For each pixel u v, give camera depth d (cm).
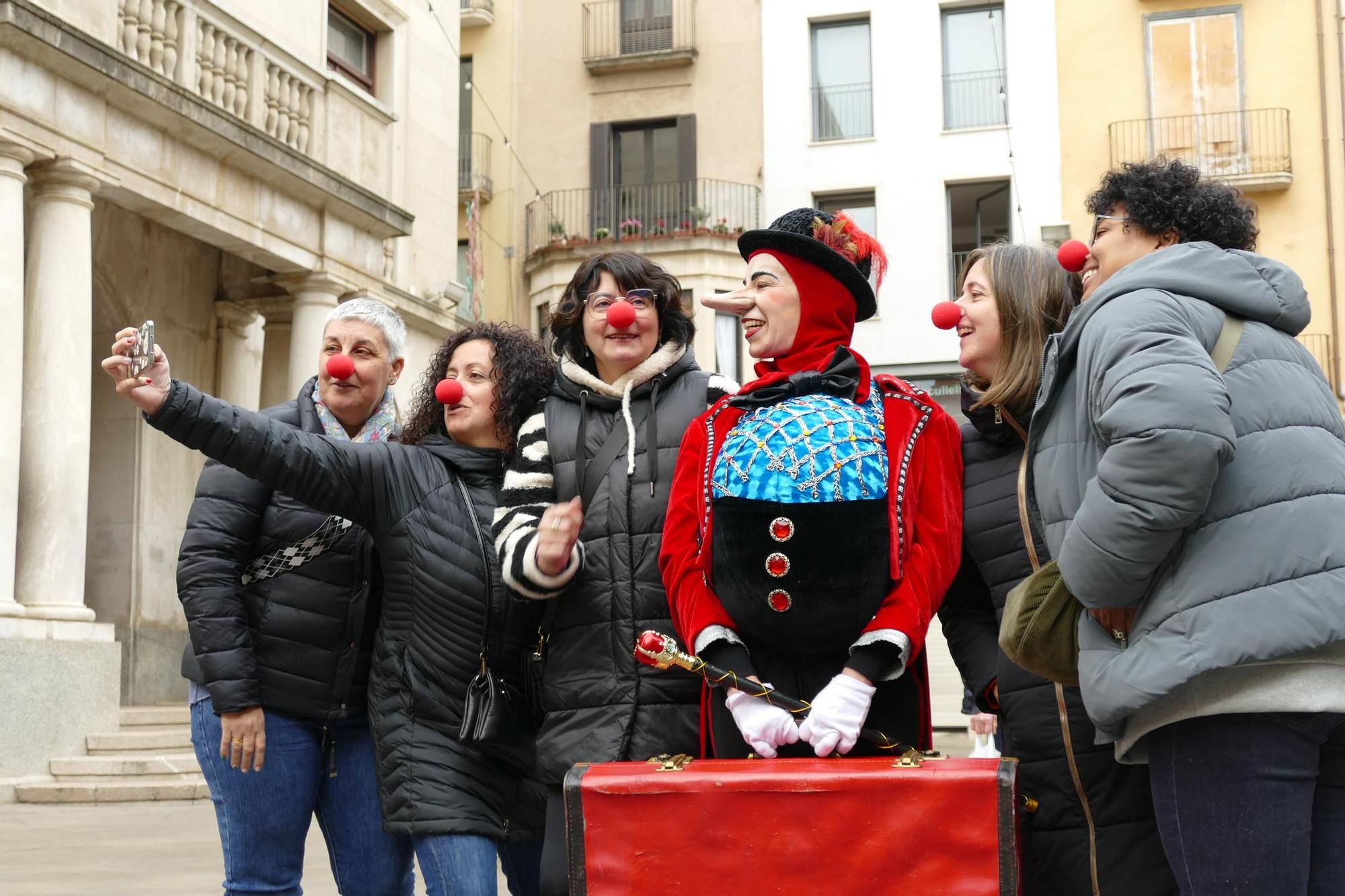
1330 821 251
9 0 1075
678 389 340
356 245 1531
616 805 260
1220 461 229
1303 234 2261
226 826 365
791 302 308
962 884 243
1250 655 231
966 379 322
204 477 368
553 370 363
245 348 1573
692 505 299
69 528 1149
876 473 283
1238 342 251
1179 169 280
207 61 1322
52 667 1106
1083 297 310
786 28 2523
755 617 282
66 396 1152
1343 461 243
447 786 340
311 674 364
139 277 1454
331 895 607
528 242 2620
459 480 356
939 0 2447
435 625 345
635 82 2595
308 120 1473
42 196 1164
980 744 798
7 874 672
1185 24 2341
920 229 2422
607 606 323
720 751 296
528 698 352
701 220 2488
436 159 1834
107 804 1057
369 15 1705
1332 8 2288
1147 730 247
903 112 2452
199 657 356
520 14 2669
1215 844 239
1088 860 282
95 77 1166
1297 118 2288
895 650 272
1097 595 240
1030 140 2394
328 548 366
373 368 384
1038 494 275
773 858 251
